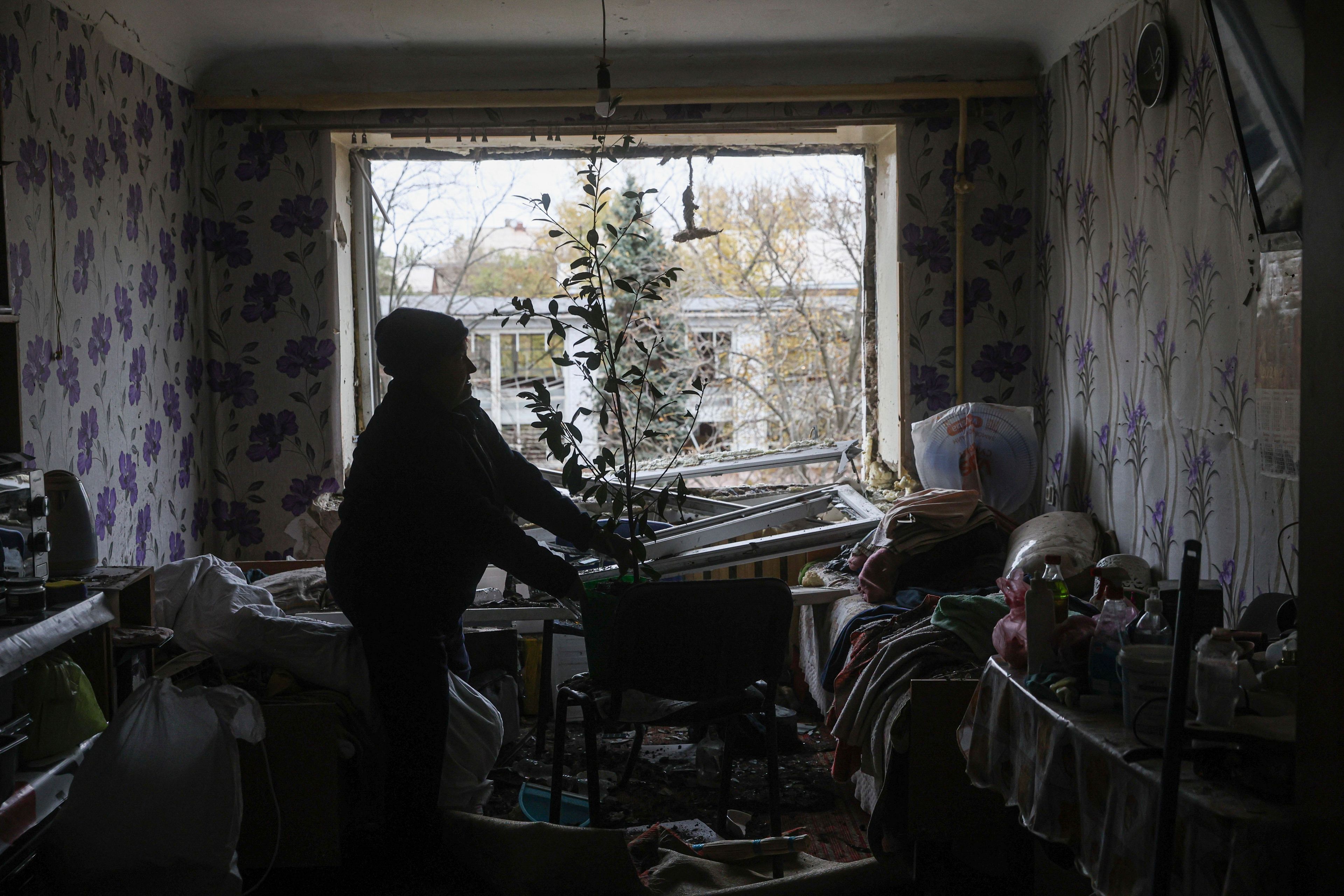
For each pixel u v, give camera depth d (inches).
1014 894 94.7
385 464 100.8
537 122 163.9
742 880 95.9
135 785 86.7
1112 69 131.5
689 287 351.3
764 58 159.0
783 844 99.7
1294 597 78.5
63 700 87.4
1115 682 71.7
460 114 163.0
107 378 131.3
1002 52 158.6
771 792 101.7
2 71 107.0
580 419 346.6
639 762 128.6
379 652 101.2
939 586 133.2
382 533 100.9
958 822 94.3
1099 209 136.7
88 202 126.3
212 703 91.4
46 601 85.2
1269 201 85.4
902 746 95.3
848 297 354.0
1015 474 147.6
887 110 163.8
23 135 110.8
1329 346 52.2
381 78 161.5
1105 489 135.7
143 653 102.4
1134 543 126.8
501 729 111.8
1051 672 77.2
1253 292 97.0
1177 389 114.2
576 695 99.3
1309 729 52.7
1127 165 127.4
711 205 350.9
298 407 166.4
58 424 118.6
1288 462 85.4
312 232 164.4
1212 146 105.0
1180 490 113.9
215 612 107.3
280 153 163.5
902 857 96.7
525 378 382.0
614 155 138.4
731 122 163.2
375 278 178.9
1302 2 75.1
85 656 94.3
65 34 120.9
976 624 103.6
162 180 149.3
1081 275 143.6
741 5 139.2
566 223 377.1
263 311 165.3
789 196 351.6
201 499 163.8
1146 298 122.4
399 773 100.9
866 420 185.2
